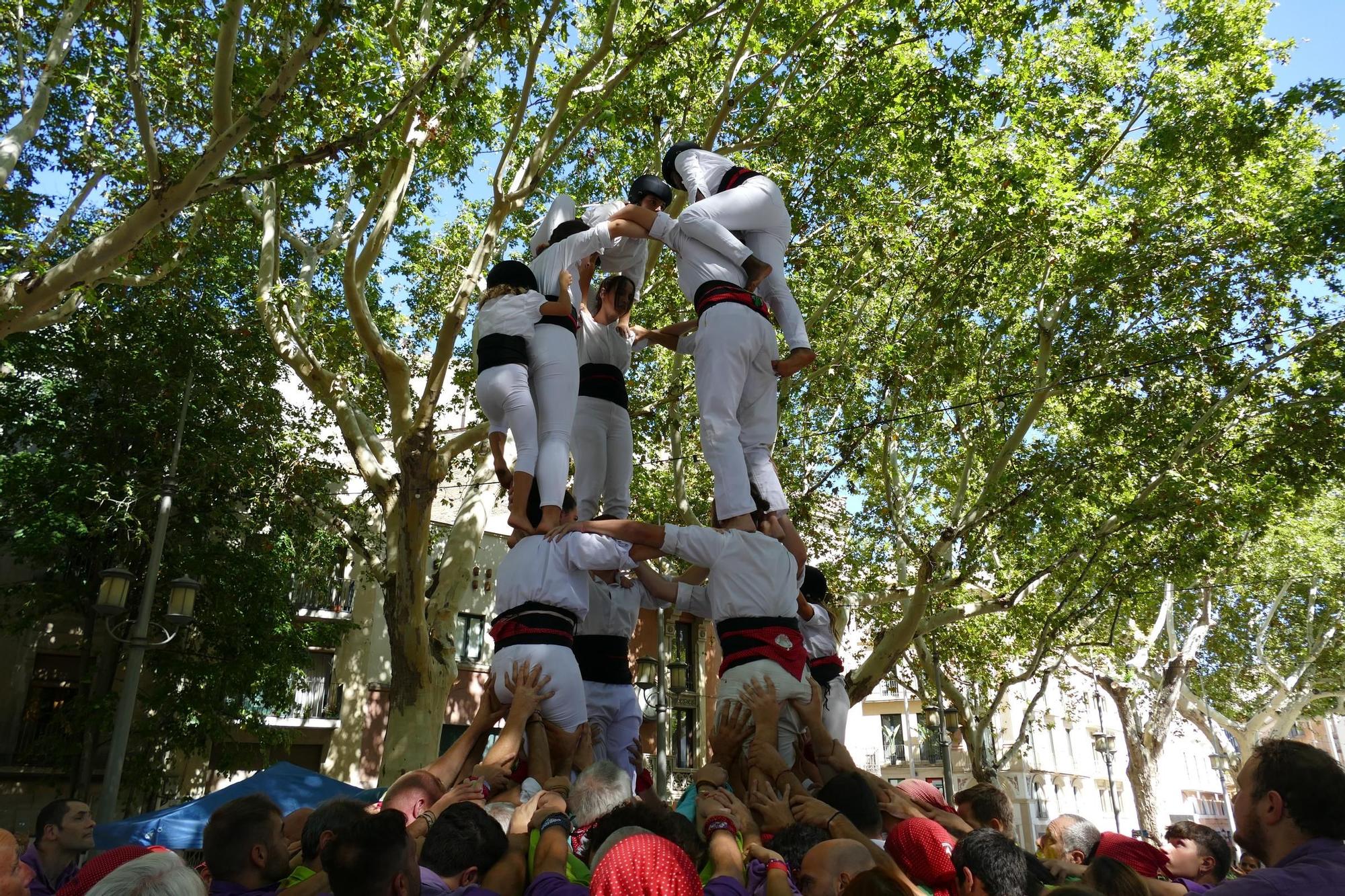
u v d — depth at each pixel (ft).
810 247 53.98
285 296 46.32
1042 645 67.05
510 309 19.26
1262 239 52.60
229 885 12.50
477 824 12.19
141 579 59.21
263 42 40.91
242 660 58.34
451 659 47.98
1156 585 83.51
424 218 60.34
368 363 60.08
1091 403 58.95
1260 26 56.34
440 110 36.42
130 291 60.03
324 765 73.87
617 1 39.52
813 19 45.68
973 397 61.52
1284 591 91.09
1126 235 54.95
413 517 43.68
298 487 61.26
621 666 19.88
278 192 48.32
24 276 35.01
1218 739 103.91
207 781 69.00
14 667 65.10
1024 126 55.06
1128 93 57.72
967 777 129.49
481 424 47.47
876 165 53.01
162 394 59.41
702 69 44.98
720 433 18.44
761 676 16.39
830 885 11.55
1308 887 9.68
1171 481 54.60
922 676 84.94
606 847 11.09
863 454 59.57
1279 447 54.60
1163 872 17.17
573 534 17.02
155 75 37.86
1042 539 68.18
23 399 58.65
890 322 60.49
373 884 9.77
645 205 20.58
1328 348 53.93
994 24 46.16
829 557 69.82
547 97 52.13
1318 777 10.41
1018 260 55.26
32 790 63.21
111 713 56.44
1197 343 55.31
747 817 13.97
